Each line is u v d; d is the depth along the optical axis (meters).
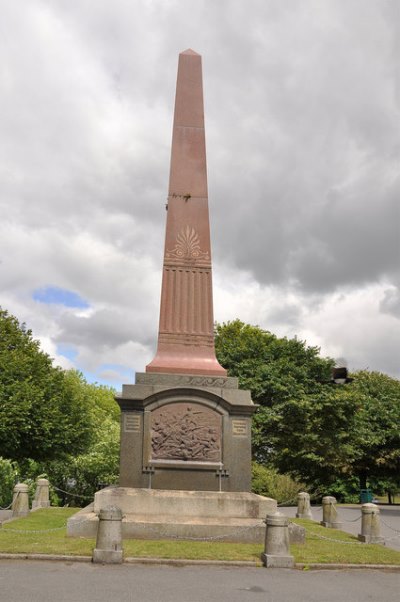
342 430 41.47
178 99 19.84
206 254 18.30
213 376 16.80
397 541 17.53
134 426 15.87
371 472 45.59
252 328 50.00
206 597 9.18
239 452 15.98
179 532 13.84
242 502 14.98
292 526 14.73
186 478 15.68
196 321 17.64
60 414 37.53
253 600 9.13
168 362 17.00
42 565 11.12
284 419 40.62
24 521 18.38
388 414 43.53
